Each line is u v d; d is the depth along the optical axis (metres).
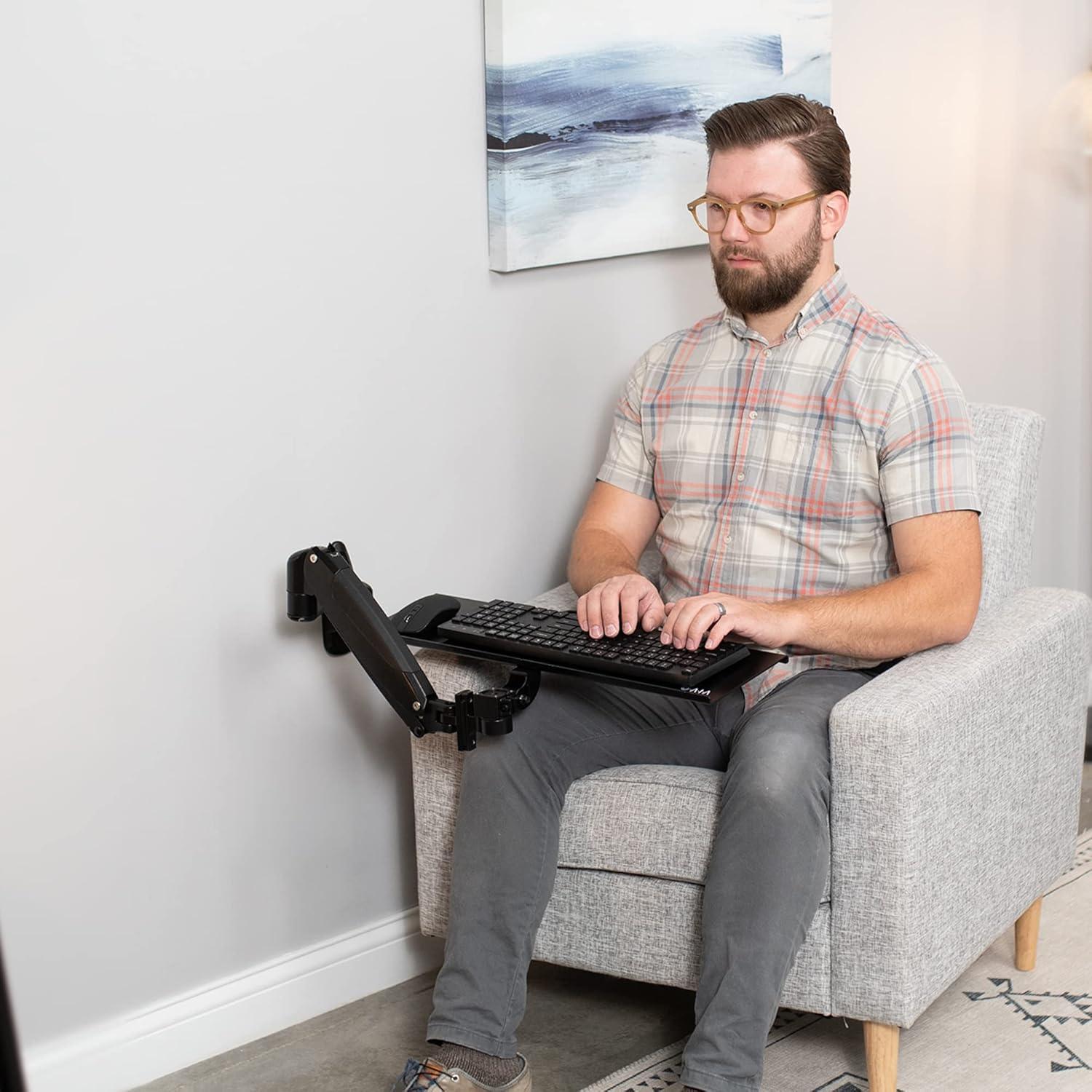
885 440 1.76
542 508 2.13
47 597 1.62
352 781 1.96
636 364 2.11
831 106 2.43
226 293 1.71
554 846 1.68
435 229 1.91
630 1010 1.94
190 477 1.72
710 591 1.88
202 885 1.82
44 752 1.65
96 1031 1.75
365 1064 1.83
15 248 1.54
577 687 1.77
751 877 1.52
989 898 1.73
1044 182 2.88
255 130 1.70
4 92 1.50
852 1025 1.87
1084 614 1.90
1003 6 2.73
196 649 1.76
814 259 1.81
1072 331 3.02
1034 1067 1.76
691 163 2.16
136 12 1.58
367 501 1.90
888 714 1.52
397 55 1.82
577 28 1.97
